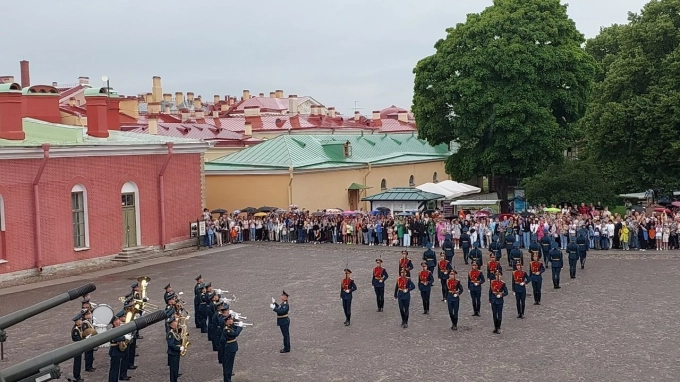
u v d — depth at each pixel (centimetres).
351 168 6012
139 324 1369
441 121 5669
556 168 5703
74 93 8069
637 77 5450
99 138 4362
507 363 1988
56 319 2700
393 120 9481
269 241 4850
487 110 5306
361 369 1972
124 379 1942
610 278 3219
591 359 2002
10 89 3769
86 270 3884
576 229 4088
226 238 4819
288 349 2161
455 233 4319
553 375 1867
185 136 6462
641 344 2136
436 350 2144
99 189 4091
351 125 8569
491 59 5212
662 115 5122
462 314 2628
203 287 2484
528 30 5225
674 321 2402
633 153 5509
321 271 3569
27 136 4175
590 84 5503
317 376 1920
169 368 1983
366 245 4556
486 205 6038
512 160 5416
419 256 4028
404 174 6812
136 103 6956
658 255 3866
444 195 5250
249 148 5897
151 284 3338
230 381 1862
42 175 3753
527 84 5209
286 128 7569
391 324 2484
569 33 5556
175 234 4597
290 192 5341
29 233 3697
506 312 2627
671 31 5353
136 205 4350
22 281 3591
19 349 2270
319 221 4747
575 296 2856
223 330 1928
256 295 3006
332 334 2359
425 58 5709
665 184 5381
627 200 6247
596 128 5606
